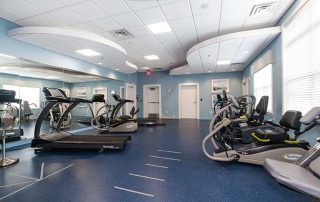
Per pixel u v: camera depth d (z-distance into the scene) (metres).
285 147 2.47
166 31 4.49
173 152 3.47
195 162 2.90
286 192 1.92
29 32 3.74
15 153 3.48
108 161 2.99
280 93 3.97
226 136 2.98
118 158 3.14
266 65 4.80
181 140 4.50
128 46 5.69
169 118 10.17
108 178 2.33
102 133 5.61
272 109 4.52
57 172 2.54
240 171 2.50
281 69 3.88
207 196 1.87
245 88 8.23
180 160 3.00
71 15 3.63
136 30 4.41
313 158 1.38
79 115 6.88
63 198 1.85
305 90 3.09
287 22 3.53
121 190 2.02
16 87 4.27
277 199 1.79
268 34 4.01
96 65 7.02
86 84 6.73
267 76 5.11
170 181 2.23
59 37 4.03
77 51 5.16
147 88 10.88
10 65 4.11
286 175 1.18
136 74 10.75
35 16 3.67
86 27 4.21
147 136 5.06
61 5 3.25
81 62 6.21
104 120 6.01
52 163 2.91
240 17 3.77
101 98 4.87
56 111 5.70
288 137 2.61
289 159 2.41
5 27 3.86
